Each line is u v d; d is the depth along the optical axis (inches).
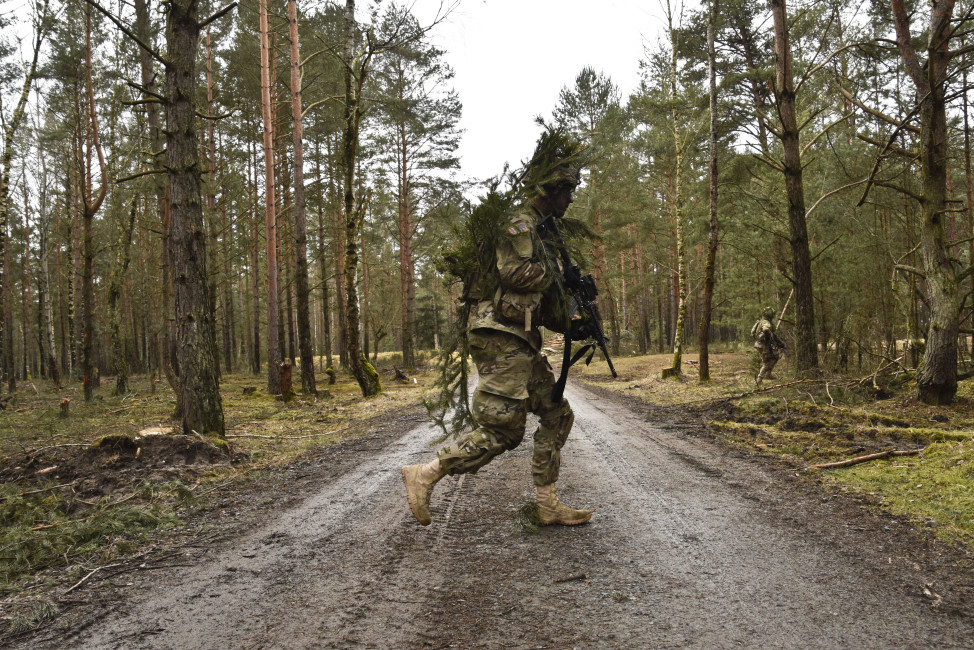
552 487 133.8
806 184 555.2
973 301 399.5
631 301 1552.7
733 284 673.6
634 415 345.4
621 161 1027.3
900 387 339.6
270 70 742.5
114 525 137.1
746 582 100.0
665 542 120.8
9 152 609.3
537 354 124.4
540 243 118.2
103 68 670.5
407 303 999.0
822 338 524.7
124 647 81.2
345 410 446.6
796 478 177.5
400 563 112.0
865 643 78.7
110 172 669.3
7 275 808.9
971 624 83.4
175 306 262.4
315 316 2365.9
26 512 154.9
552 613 89.2
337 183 1005.2
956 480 159.6
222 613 92.0
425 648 79.1
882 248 448.8
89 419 412.8
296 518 146.8
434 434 286.4
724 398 375.2
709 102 622.8
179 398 396.8
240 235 983.0
